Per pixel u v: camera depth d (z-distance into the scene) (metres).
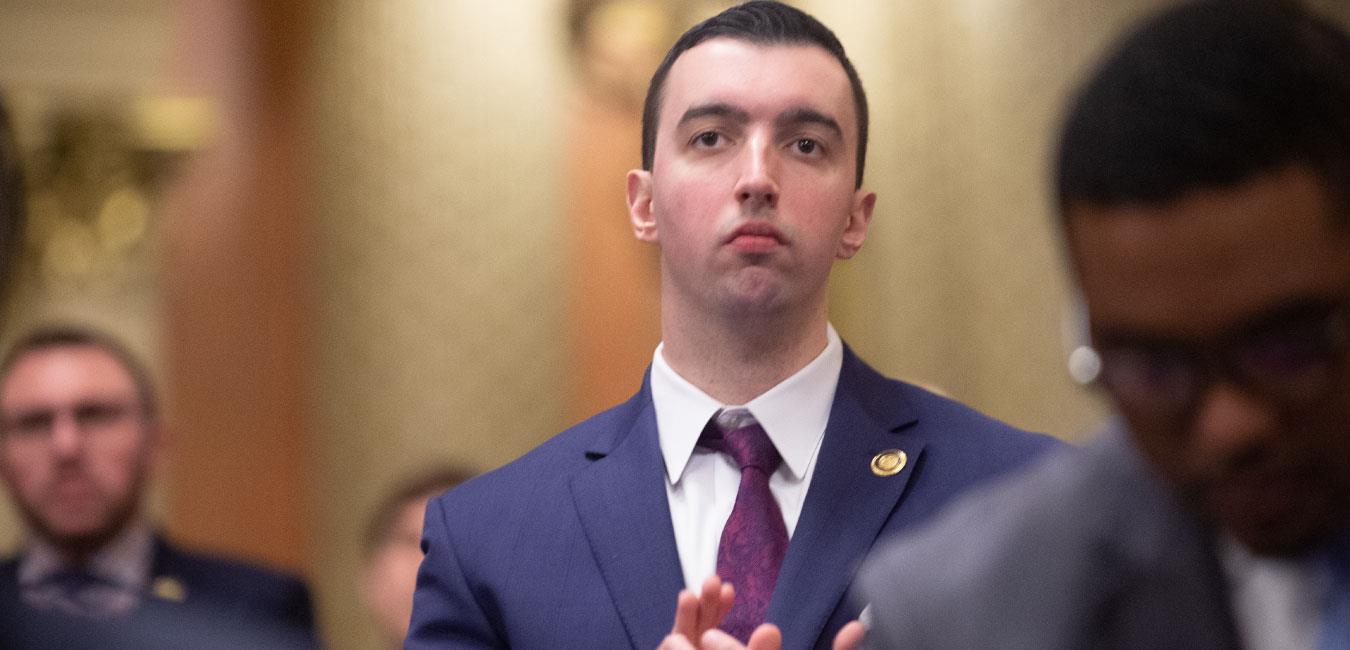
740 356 5.22
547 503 5.32
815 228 5.05
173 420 22.77
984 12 20.72
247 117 22.98
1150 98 2.37
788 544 5.04
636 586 5.02
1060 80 19.77
